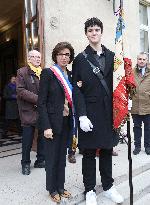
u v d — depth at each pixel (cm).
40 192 350
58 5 528
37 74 415
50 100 317
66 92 317
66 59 317
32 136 414
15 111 759
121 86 303
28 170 412
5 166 453
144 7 765
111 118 316
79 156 493
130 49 666
